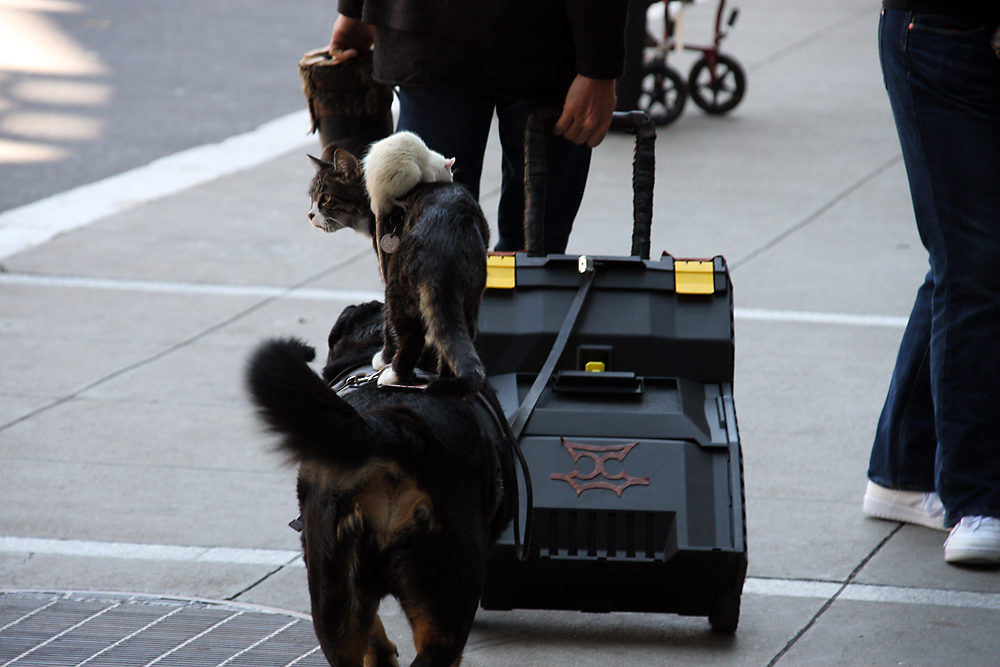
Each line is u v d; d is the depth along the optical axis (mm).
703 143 21109
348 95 8852
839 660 7020
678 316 7184
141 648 7066
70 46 27219
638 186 7605
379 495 5191
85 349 12086
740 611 7586
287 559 8289
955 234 8000
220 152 19797
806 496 9227
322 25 31125
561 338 7059
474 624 7441
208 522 8773
